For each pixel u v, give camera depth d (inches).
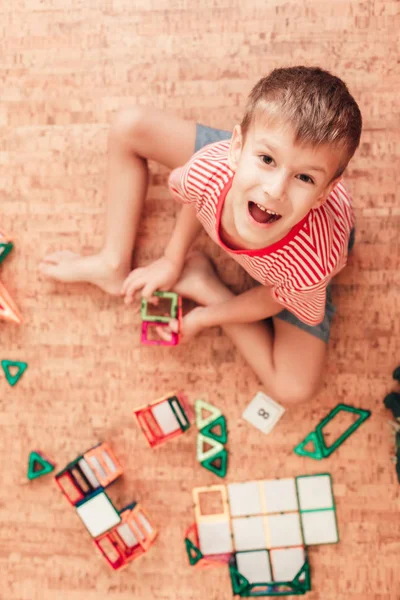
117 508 48.3
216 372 47.9
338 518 47.5
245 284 47.4
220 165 34.9
